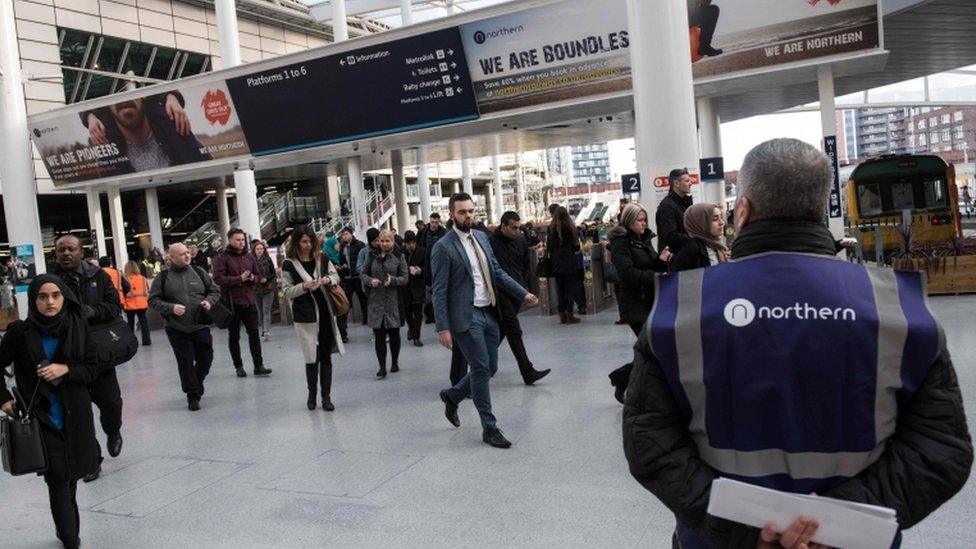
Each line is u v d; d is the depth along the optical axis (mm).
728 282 1567
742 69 12852
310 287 6879
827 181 1628
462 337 5453
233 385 8844
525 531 3900
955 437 1459
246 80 17406
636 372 1649
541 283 12523
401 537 3953
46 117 20703
